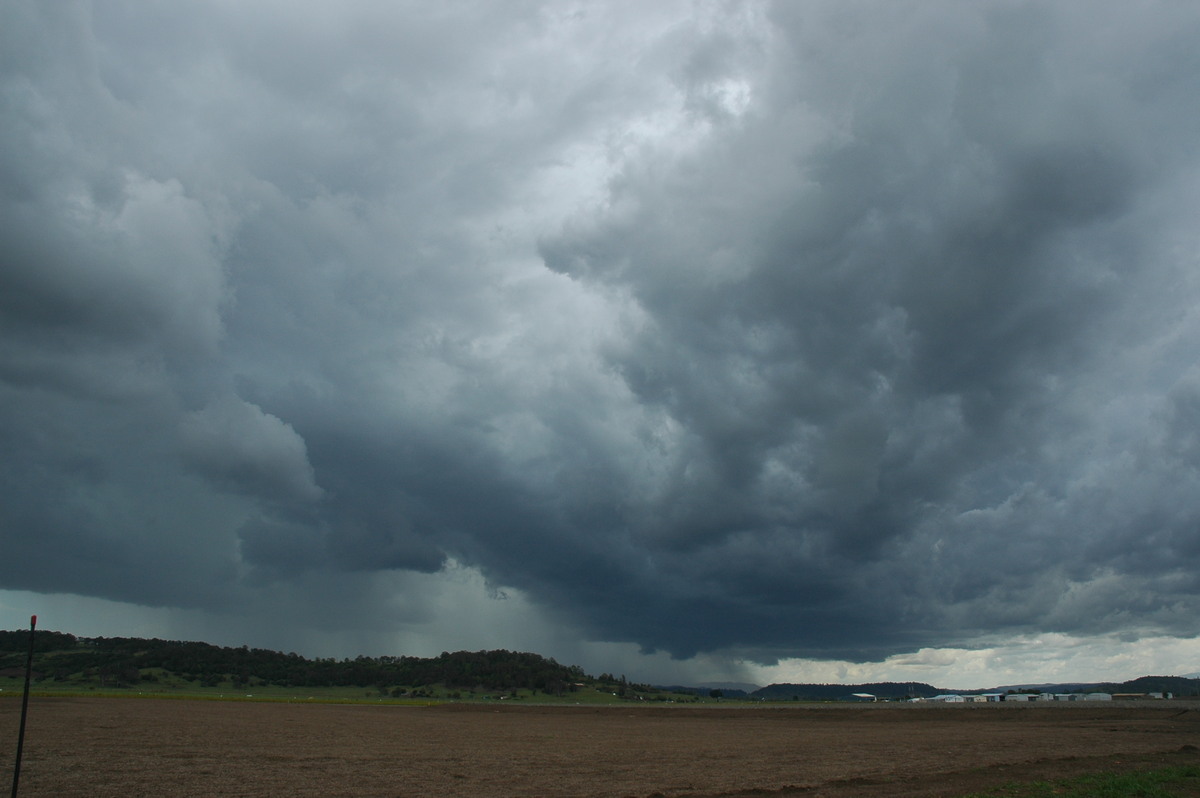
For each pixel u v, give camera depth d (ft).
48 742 180.86
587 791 113.50
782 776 132.16
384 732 254.27
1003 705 413.39
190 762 146.82
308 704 511.81
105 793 106.93
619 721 371.56
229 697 583.58
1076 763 145.89
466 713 453.99
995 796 99.30
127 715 304.09
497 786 119.03
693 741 228.43
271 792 110.42
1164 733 242.37
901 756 170.50
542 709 510.17
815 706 474.08
